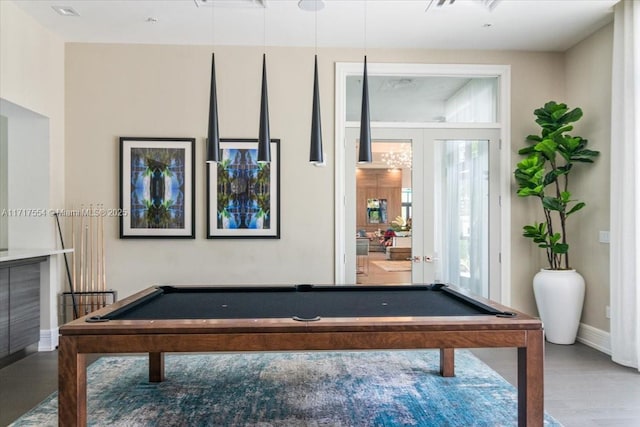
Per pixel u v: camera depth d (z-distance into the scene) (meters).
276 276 4.59
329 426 2.56
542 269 4.50
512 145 4.71
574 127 4.52
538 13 3.84
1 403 2.95
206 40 4.45
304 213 4.61
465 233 4.75
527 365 2.18
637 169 3.53
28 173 4.23
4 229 4.48
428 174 4.71
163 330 2.10
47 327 4.20
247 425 2.57
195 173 4.55
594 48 4.24
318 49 4.61
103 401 2.90
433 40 4.44
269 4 3.67
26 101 3.85
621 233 3.68
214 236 4.55
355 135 4.67
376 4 3.67
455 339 2.17
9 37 3.62
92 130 4.52
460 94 4.82
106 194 4.53
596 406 2.88
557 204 4.20
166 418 2.66
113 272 4.52
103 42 4.50
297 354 3.91
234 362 3.69
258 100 4.58
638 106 3.52
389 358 3.80
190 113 4.55
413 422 2.61
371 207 4.67
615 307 3.74
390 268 4.69
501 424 2.58
